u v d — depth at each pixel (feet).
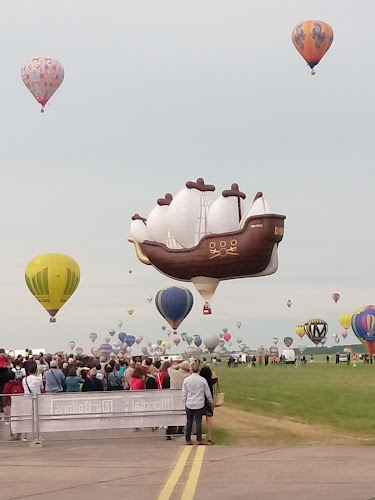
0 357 98.43
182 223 195.83
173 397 71.92
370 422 81.56
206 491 43.78
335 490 43.32
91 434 75.15
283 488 44.24
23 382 72.33
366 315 333.42
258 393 123.95
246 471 50.85
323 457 57.26
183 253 196.44
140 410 71.26
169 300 222.28
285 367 306.35
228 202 193.57
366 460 55.31
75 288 187.52
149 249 200.75
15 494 44.60
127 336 412.98
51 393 69.77
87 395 70.38
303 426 77.87
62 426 69.67
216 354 378.12
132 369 86.22
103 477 50.06
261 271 192.65
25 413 69.26
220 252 191.21
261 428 76.13
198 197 198.08
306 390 133.18
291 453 59.98
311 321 408.26
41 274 183.32
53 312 186.19
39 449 66.03
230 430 74.33
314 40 185.98
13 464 57.00
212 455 59.47
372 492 42.57
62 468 54.49
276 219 188.14
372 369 257.55
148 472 51.62
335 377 189.67
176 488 45.03
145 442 69.41
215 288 196.54
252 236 188.85
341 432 73.67
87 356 113.70
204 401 67.15
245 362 419.33
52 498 43.06
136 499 42.01
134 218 206.28
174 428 72.23
